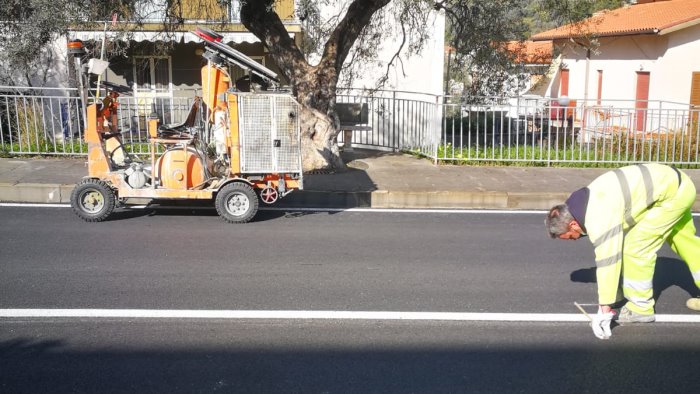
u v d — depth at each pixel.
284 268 7.12
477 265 7.35
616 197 5.19
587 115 16.27
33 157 12.52
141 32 14.94
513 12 16.41
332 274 6.95
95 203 8.95
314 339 5.37
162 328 5.54
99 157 8.96
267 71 9.24
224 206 8.98
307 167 11.84
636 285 5.66
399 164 12.81
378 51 15.80
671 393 4.57
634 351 5.24
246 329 5.54
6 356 5.00
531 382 4.71
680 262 7.50
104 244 7.90
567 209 5.33
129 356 5.02
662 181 5.25
